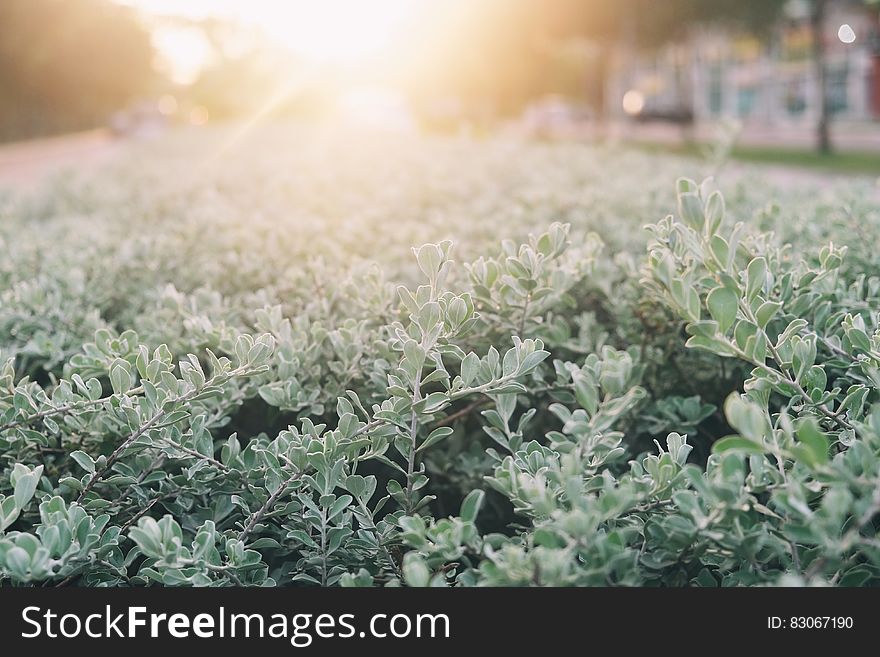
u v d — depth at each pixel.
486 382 2.29
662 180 5.97
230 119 60.34
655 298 2.68
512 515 2.94
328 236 4.69
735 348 1.95
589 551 1.70
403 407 2.20
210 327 2.87
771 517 1.97
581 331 3.05
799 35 43.19
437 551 1.87
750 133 46.56
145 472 2.43
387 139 16.02
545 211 4.88
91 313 3.33
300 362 2.85
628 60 37.16
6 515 1.96
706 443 3.04
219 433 3.18
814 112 45.03
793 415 2.43
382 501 2.25
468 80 58.25
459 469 2.84
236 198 6.93
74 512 2.01
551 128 51.75
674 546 1.92
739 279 2.19
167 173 9.37
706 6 32.53
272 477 2.30
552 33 39.59
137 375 2.94
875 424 1.85
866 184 4.39
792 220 4.14
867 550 1.71
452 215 5.15
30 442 2.54
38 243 4.82
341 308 3.31
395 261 4.11
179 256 4.38
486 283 2.76
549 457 2.18
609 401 1.91
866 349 2.26
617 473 2.66
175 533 1.99
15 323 3.41
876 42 40.38
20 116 71.94
